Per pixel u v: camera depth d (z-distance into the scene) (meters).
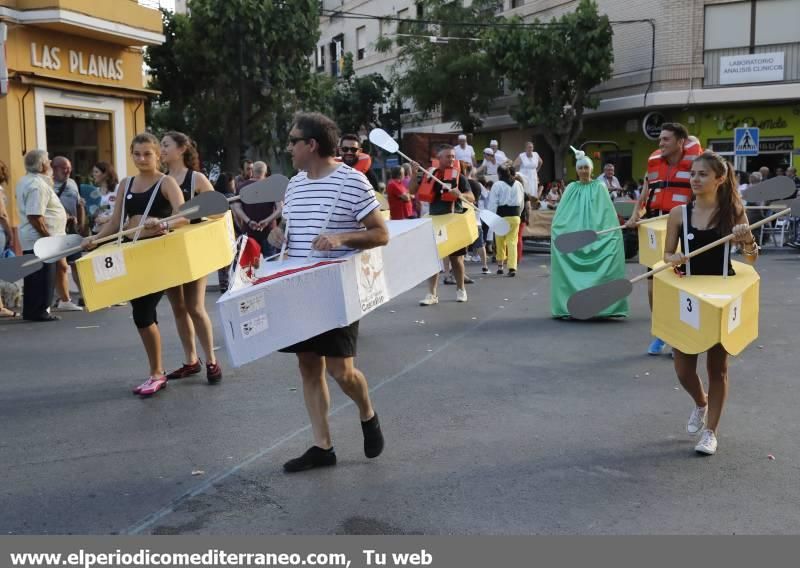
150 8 18.00
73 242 5.76
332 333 4.39
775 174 25.17
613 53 28.36
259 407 6.03
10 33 15.20
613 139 29.39
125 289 5.79
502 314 9.99
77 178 17.41
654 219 7.59
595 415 5.75
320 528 3.98
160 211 6.20
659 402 6.05
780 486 4.44
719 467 4.73
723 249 4.97
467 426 5.52
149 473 4.73
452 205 10.01
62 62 16.47
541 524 4.00
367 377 6.89
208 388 6.57
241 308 3.92
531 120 27.48
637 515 4.09
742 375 6.84
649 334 8.59
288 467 4.71
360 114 35.69
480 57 29.39
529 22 31.70
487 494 4.36
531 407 5.96
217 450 5.11
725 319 4.43
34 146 15.94
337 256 4.39
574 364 7.27
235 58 23.55
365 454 4.84
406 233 4.87
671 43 26.31
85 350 8.14
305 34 24.16
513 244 14.21
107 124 18.16
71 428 5.59
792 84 25.02
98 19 16.38
